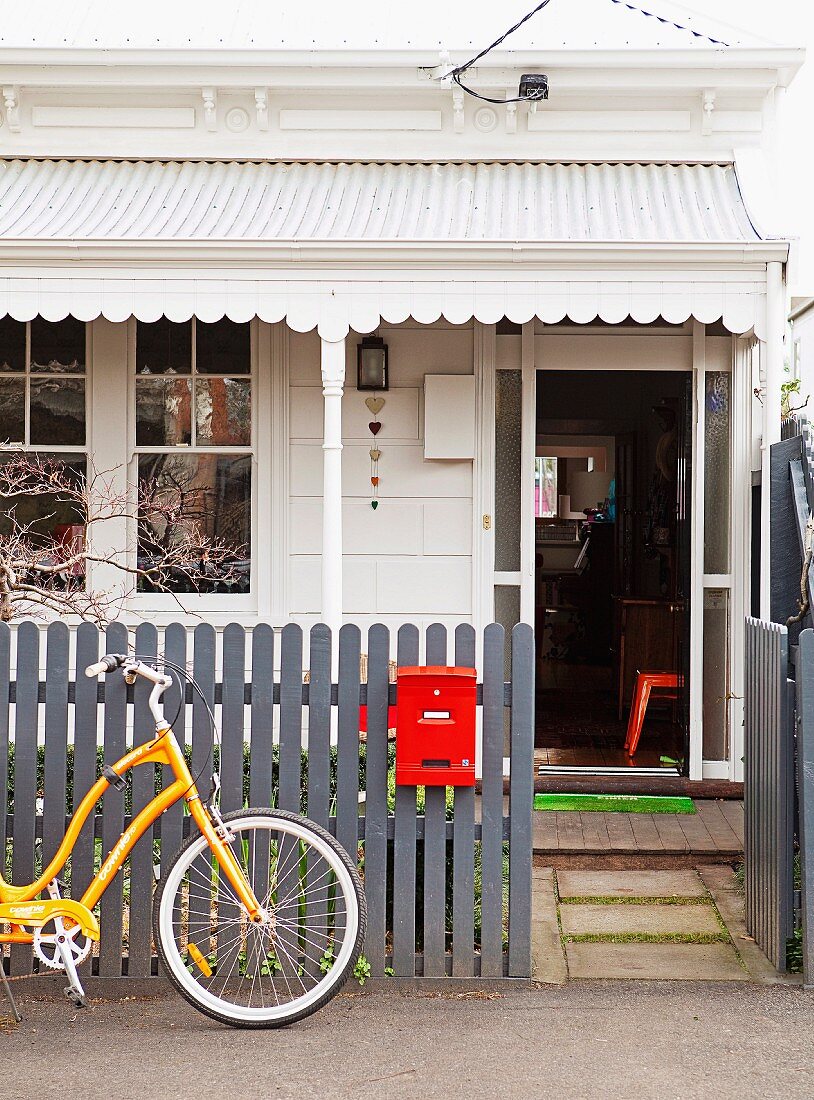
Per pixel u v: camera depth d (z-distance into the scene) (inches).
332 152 300.2
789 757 181.5
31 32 304.3
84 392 306.2
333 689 180.7
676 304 245.0
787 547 238.4
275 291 248.1
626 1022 164.7
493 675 177.5
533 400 300.5
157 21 313.1
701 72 292.0
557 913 214.8
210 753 179.2
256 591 304.2
